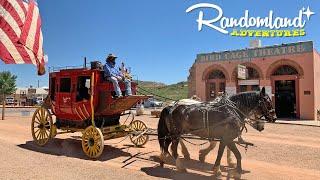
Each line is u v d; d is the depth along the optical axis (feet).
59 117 39.78
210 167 30.42
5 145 40.70
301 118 83.20
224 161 33.14
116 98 34.45
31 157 33.42
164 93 253.85
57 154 35.73
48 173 26.89
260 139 47.29
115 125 38.42
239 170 25.67
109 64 35.60
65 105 38.11
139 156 35.12
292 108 86.22
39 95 199.21
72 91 37.40
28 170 27.71
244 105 26.76
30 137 48.78
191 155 36.01
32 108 141.49
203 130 27.35
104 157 34.45
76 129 37.37
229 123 25.89
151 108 141.18
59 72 38.99
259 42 97.30
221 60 94.94
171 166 30.86
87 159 33.42
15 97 205.16
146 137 40.55
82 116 36.73
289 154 36.32
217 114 26.48
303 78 82.48
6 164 29.81
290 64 84.12
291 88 85.81
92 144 33.65
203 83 98.68
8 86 186.91
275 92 88.17
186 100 33.86
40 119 41.37
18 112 114.62
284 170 29.12
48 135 40.32
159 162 32.30
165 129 30.94
